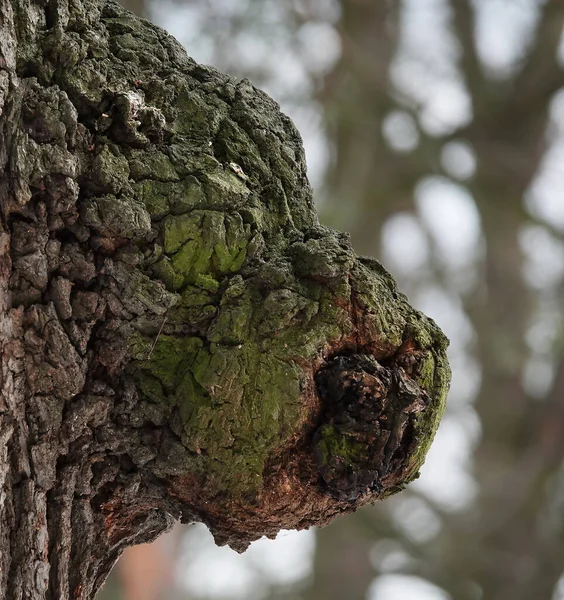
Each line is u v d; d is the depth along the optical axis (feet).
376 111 25.38
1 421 7.47
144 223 7.54
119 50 7.70
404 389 7.64
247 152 7.77
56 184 7.46
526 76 26.84
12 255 7.47
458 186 26.35
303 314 7.61
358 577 27.63
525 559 25.41
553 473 26.40
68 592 7.64
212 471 7.60
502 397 28.30
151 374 7.61
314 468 7.64
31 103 7.47
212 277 7.63
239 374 7.57
